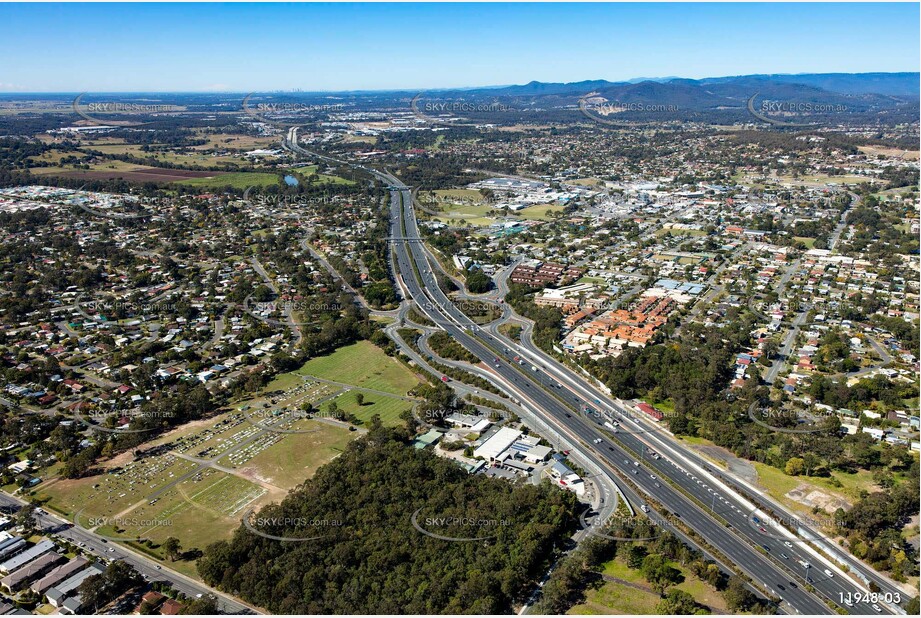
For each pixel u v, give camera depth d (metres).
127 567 157.12
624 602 152.62
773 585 157.38
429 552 160.88
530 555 158.75
